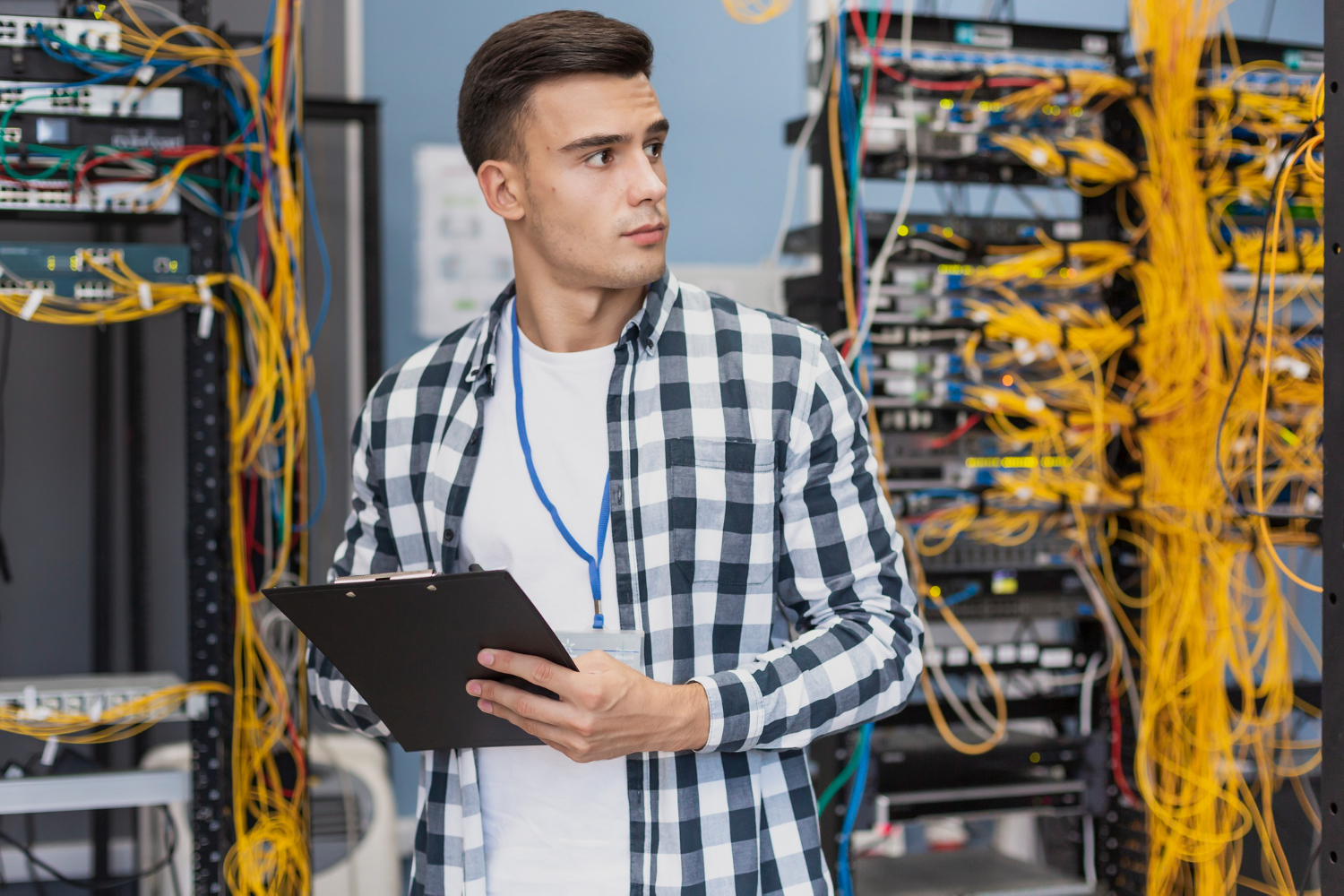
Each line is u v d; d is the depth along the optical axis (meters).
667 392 1.04
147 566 2.87
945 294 2.22
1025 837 2.63
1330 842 1.05
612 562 1.02
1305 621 2.82
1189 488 2.20
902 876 2.29
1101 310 2.29
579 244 0.97
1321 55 2.31
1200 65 2.25
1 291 1.81
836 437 1.05
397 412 1.14
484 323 1.13
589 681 0.84
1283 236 2.24
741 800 1.02
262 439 1.99
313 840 2.61
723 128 3.22
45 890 2.78
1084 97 2.24
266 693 2.00
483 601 0.79
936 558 2.22
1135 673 2.26
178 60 1.87
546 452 1.06
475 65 1.02
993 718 2.31
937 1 3.08
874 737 2.26
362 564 1.18
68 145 1.85
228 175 1.99
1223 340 2.21
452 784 1.06
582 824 1.01
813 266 2.93
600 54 0.95
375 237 2.72
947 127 2.20
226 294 1.94
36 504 2.85
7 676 2.83
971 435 2.24
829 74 2.20
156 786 1.91
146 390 2.88
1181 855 2.16
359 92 3.00
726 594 1.03
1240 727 2.23
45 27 1.81
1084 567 2.27
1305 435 2.25
